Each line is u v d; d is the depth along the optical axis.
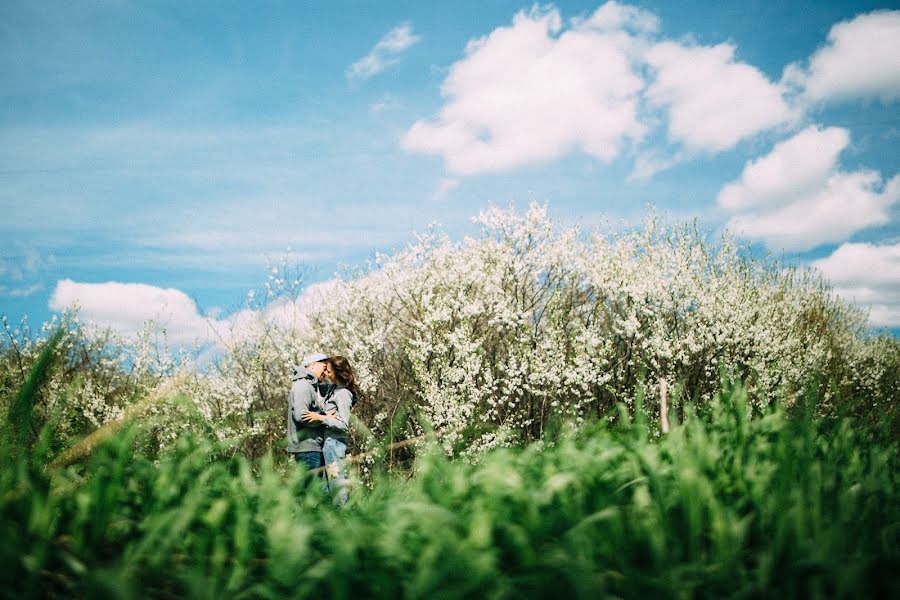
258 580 1.67
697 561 1.60
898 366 16.59
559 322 11.99
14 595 1.44
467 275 11.84
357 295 12.22
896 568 1.42
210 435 2.62
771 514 1.75
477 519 1.62
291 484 2.22
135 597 1.36
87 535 1.80
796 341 12.98
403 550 1.61
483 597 1.44
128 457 2.11
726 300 12.09
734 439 2.33
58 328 2.12
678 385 2.81
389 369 12.48
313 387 5.58
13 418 1.97
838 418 2.88
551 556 1.47
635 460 1.99
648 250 12.37
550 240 11.85
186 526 1.80
